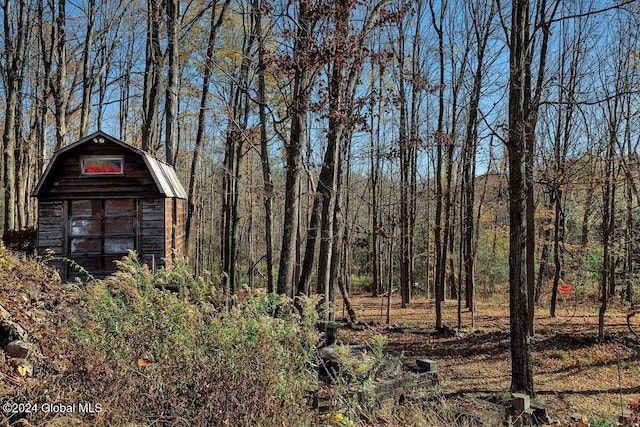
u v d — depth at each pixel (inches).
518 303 318.0
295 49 319.6
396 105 418.3
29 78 751.1
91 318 164.7
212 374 134.4
